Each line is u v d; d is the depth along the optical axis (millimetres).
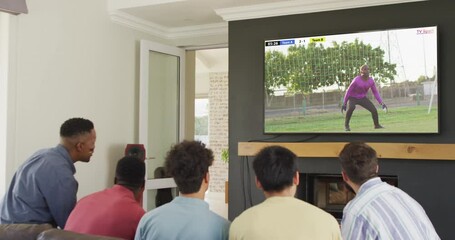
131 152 4562
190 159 1621
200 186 1648
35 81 3766
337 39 3932
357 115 3855
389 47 3738
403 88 3686
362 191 1798
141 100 4836
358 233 1699
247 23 4371
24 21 3674
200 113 9820
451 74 3586
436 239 1792
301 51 4074
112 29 4637
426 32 3615
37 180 2305
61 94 4016
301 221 1428
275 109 4176
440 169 3598
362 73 3832
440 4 3645
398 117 3705
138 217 2002
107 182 4555
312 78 4031
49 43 3898
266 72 4215
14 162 3578
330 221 1452
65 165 2395
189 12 4617
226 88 9367
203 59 9102
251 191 4262
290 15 4188
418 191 3662
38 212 2330
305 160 4105
